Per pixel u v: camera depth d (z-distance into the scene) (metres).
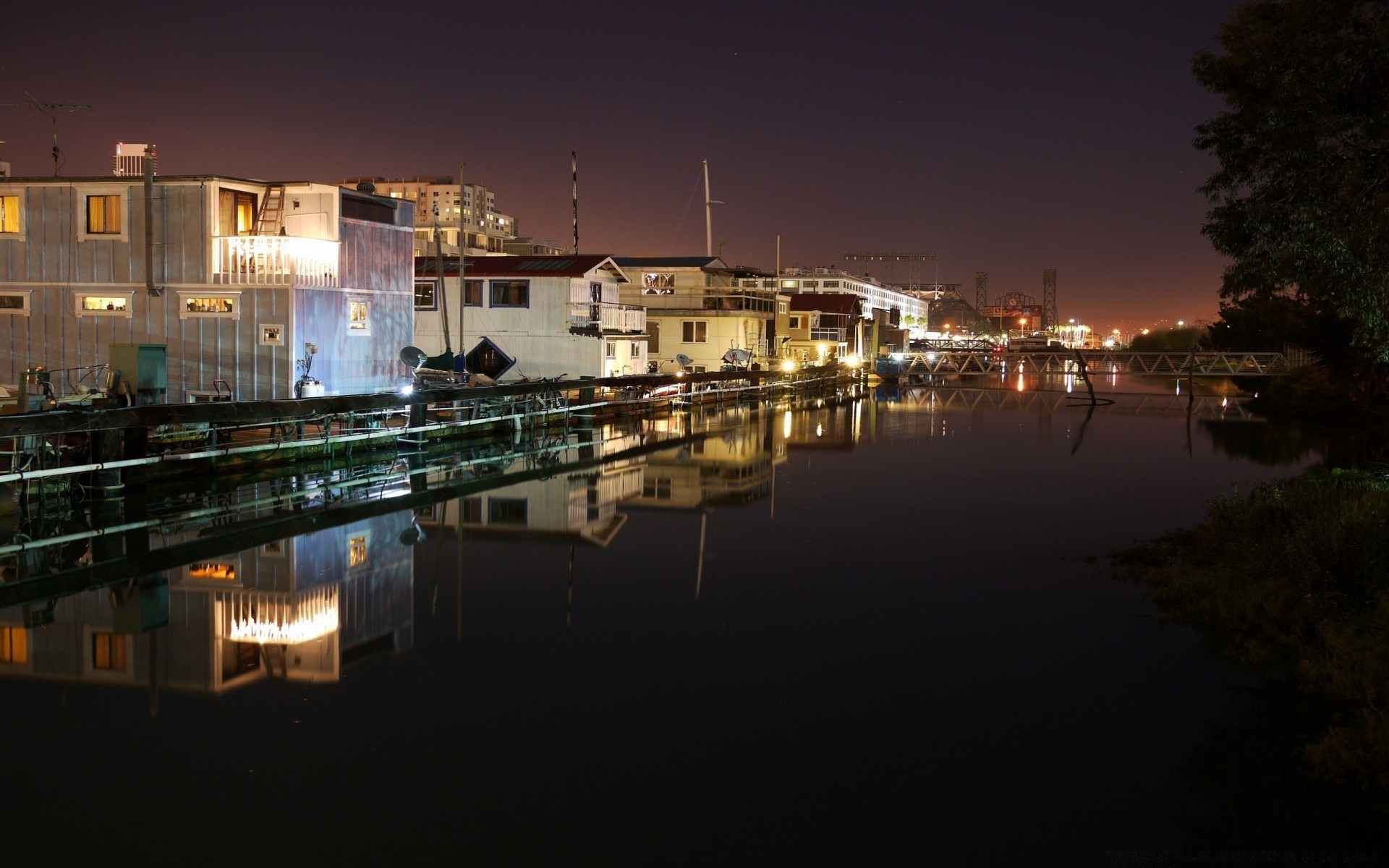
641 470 26.39
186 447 23.16
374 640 11.20
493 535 17.34
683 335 63.50
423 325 44.31
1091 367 95.06
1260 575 12.88
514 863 6.44
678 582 14.29
